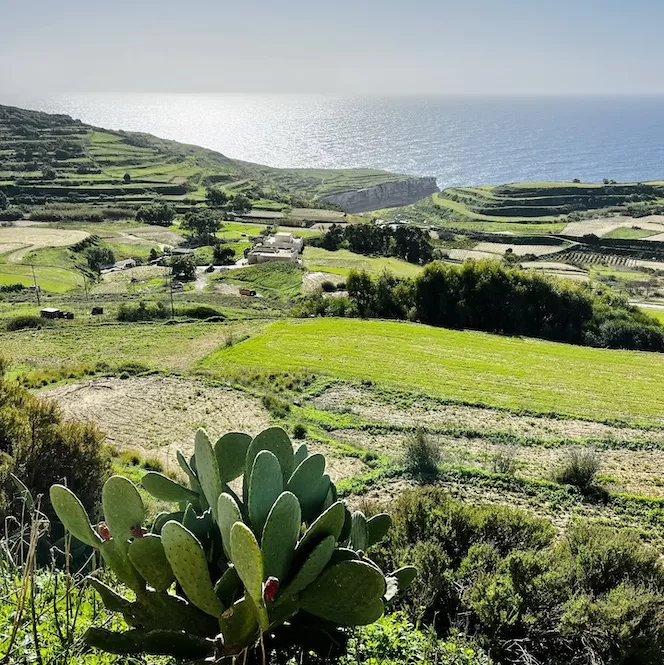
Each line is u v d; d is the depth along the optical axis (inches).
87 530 101.0
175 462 582.2
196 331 1471.5
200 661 96.0
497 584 227.0
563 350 1347.2
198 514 118.0
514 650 212.2
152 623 102.2
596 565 261.1
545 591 226.7
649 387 1086.4
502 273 1593.3
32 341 1343.5
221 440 122.6
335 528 99.4
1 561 135.8
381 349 1242.6
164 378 911.7
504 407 900.6
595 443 738.2
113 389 855.7
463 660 172.4
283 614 97.9
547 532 303.7
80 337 1393.9
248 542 80.1
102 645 96.7
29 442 337.1
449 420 823.7
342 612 99.7
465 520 292.0
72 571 210.7
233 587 96.7
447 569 242.2
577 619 215.0
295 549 98.3
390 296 1676.9
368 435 722.2
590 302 1614.2
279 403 808.9
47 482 319.6
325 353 1188.5
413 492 330.0
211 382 893.2
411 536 280.1
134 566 97.3
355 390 943.0
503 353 1274.6
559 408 919.7
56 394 826.2
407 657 155.6
